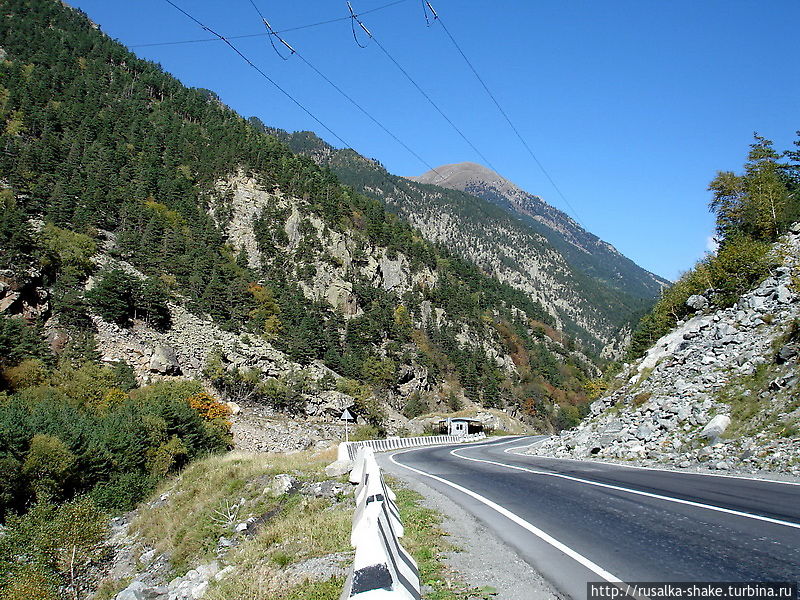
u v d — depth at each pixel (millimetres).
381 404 96688
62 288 69812
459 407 118125
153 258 102812
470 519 9453
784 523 7191
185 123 187625
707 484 11172
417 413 103688
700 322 25703
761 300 22344
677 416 18859
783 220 34688
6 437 30141
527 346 184375
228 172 156125
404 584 4988
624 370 30594
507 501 10953
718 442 15859
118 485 32844
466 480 15281
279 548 9359
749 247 27906
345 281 140375
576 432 25609
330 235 150750
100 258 89875
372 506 6660
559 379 166750
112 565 18641
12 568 19391
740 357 19906
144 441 38656
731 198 42156
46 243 74062
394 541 6250
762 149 42312
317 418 75875
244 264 129250
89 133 147500
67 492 32219
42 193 103938
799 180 48594
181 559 14188
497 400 128750
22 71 169000
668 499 9641
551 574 5914
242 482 18031
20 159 114500
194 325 83500
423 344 139500
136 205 120562
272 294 117125
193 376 70188
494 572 6227
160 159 153750
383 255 164250
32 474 30203
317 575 7340
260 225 140750
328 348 107688
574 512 9180
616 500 9984
